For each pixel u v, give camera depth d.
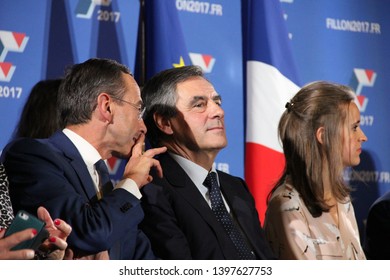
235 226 5.84
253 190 7.62
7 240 4.02
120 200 4.91
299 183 6.21
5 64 7.23
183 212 5.59
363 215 8.50
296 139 6.31
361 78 8.66
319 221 6.13
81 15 7.54
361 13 8.70
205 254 5.50
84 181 5.07
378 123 8.66
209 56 8.05
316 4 8.55
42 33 7.38
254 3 7.88
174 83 5.93
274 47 7.79
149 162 5.21
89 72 5.32
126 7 7.72
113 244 5.15
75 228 4.74
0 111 7.18
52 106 6.19
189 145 5.88
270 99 7.73
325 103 6.32
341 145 6.32
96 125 5.27
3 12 7.24
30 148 5.04
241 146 8.10
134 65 7.73
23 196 4.88
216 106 5.92
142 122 5.52
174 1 7.48
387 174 8.64
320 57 8.53
